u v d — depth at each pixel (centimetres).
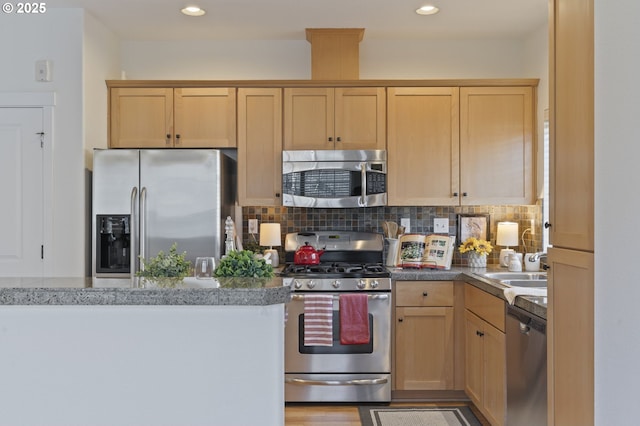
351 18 358
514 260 363
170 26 374
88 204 346
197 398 147
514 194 375
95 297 143
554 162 183
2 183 342
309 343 331
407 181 376
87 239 344
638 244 120
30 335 147
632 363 122
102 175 337
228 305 146
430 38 402
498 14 350
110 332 147
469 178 376
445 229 404
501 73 405
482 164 376
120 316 147
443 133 377
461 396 353
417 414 326
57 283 156
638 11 121
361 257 395
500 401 269
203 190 336
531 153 375
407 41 405
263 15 352
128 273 338
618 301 130
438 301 347
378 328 341
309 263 370
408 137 377
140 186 336
